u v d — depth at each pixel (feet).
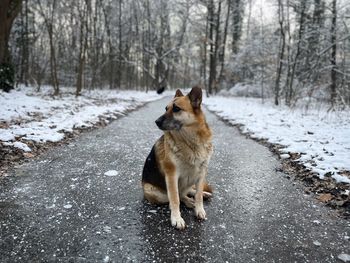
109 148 9.77
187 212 5.39
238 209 5.57
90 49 38.96
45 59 37.65
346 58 24.30
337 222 5.09
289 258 4.08
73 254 4.00
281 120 15.52
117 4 49.70
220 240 4.48
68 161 8.09
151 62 57.31
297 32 30.42
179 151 4.81
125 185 6.56
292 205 5.78
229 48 53.88
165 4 51.42
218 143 11.37
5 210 5.15
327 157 8.07
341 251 4.26
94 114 15.46
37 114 13.48
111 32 50.98
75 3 26.08
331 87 23.53
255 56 37.78
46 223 4.78
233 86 48.08
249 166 8.37
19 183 6.38
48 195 5.85
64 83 42.04
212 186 6.77
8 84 20.67
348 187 6.21
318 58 23.34
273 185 6.87
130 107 22.25
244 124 15.08
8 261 3.81
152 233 4.61
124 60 50.83
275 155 9.48
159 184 5.32
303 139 10.63
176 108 4.73
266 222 5.09
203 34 46.06
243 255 4.13
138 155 9.11
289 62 28.40
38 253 3.99
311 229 4.86
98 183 6.61
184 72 65.72
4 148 8.07
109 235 4.50
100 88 41.34
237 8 46.34
